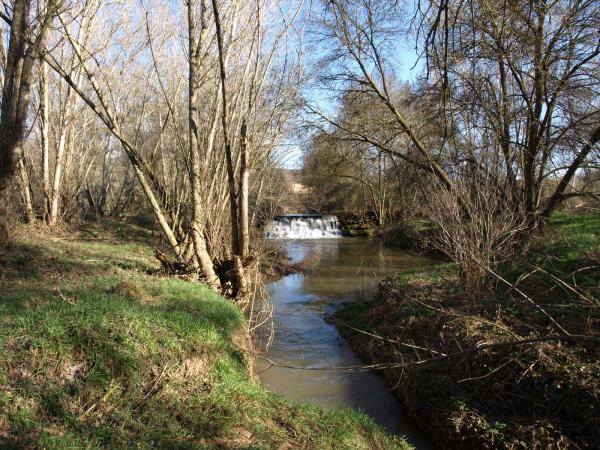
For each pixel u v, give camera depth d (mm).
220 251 9898
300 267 17969
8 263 8055
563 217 11977
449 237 8281
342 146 17359
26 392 3965
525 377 5633
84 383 4297
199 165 8820
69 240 13352
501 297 5848
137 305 5770
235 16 9547
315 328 10477
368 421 5551
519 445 5055
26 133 14000
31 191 15258
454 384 6168
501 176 9047
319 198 36125
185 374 4914
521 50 8438
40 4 10094
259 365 7906
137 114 13914
